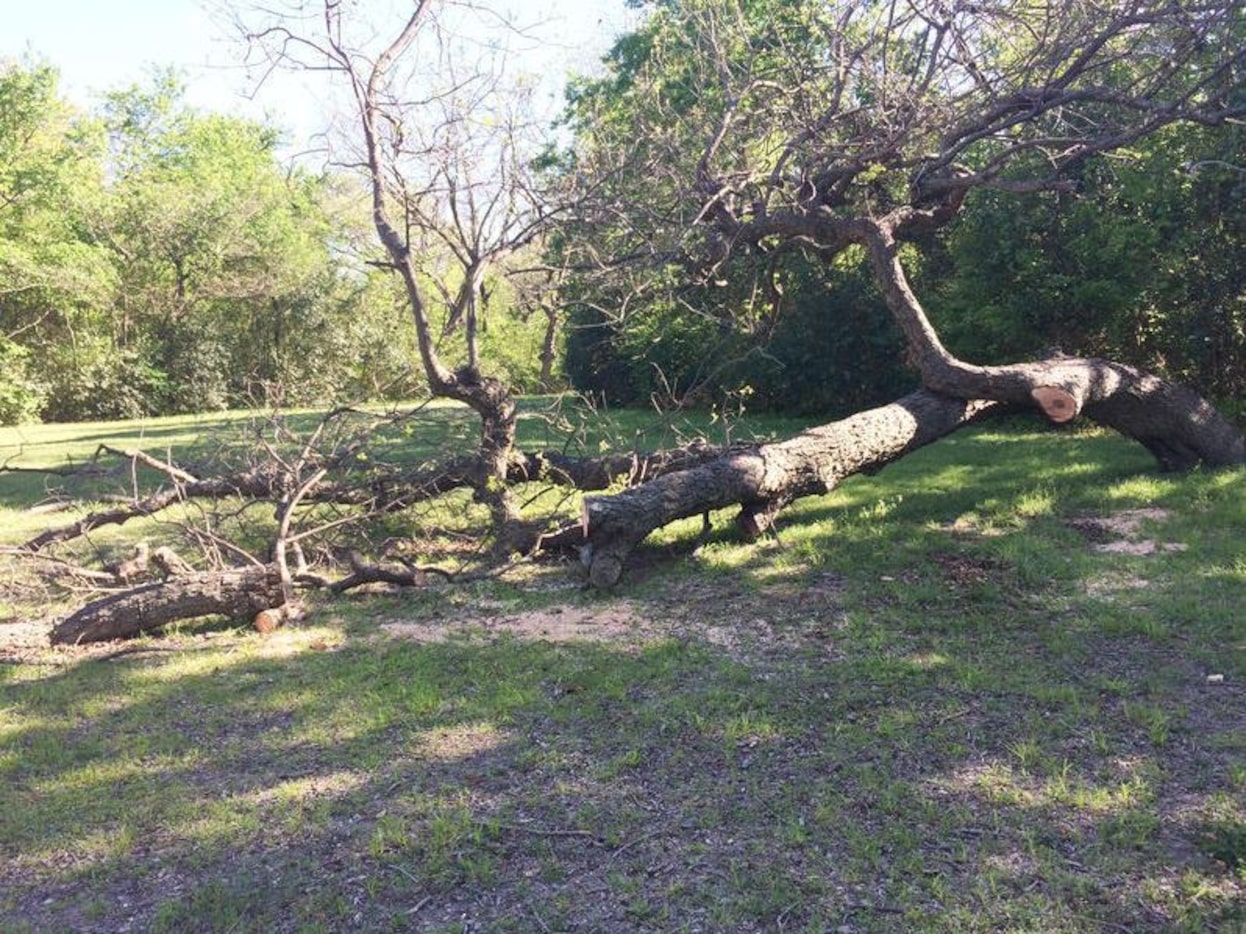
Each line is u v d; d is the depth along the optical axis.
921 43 8.54
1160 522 7.33
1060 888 3.06
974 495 8.61
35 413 27.53
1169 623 5.36
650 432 14.89
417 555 7.92
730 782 3.84
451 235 8.64
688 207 9.72
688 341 18.78
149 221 29.97
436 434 10.62
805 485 7.50
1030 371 8.20
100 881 3.37
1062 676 4.74
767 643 5.43
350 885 3.26
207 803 3.87
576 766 4.04
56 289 27.66
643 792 3.80
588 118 11.77
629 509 6.54
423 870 3.32
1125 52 8.09
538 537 7.34
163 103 37.62
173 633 6.09
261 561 7.48
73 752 4.39
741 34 10.09
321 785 3.98
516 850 3.43
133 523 9.68
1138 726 4.18
